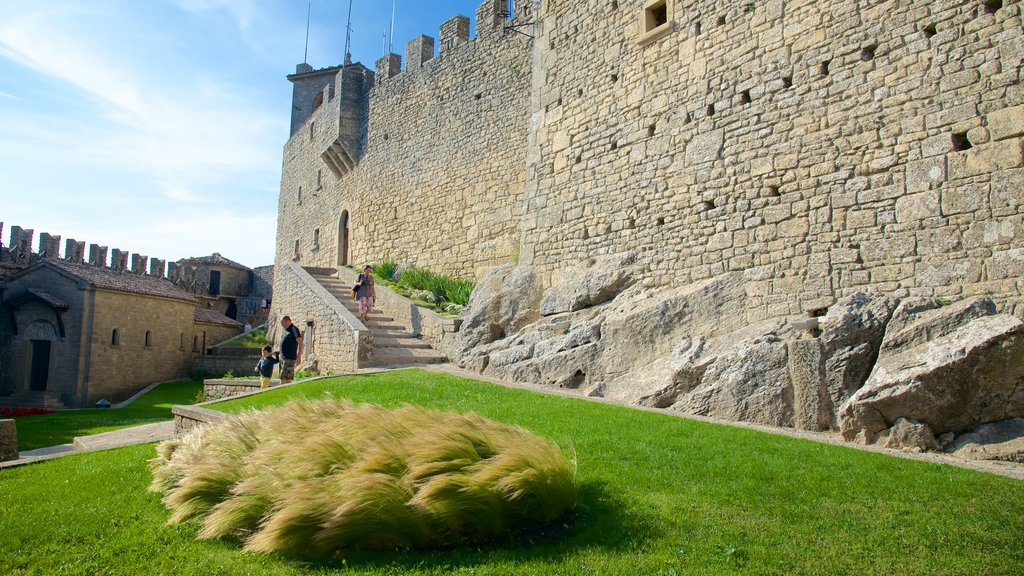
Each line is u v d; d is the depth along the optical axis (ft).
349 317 53.93
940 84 30.58
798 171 35.68
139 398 86.22
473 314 52.16
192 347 110.83
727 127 39.86
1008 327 24.95
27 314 88.89
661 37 45.06
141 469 24.29
